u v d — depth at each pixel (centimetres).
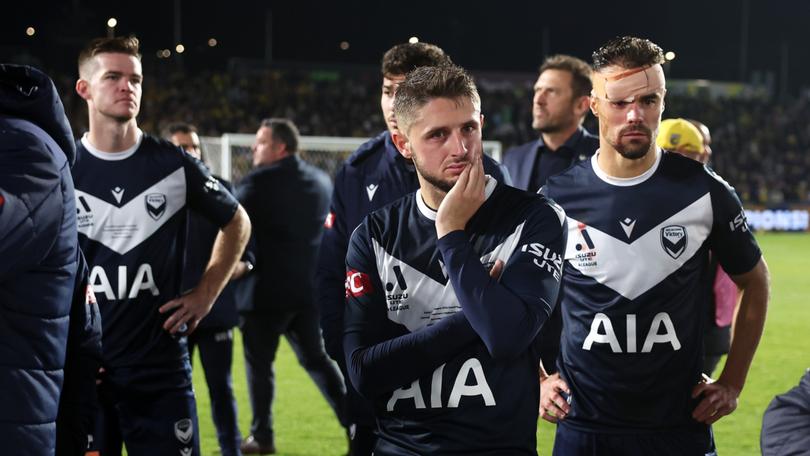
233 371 730
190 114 2452
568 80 418
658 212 279
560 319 348
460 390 207
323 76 2972
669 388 278
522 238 210
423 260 216
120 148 326
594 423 282
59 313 200
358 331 217
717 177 282
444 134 204
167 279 329
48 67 2733
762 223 2414
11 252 183
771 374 718
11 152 185
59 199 194
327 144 1075
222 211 339
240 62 2923
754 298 286
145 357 322
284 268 488
